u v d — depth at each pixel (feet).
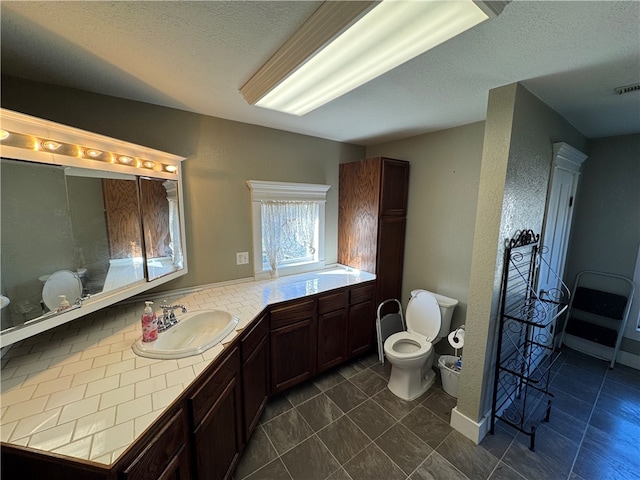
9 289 3.47
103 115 5.82
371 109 6.54
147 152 5.62
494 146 5.31
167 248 6.44
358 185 9.45
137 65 4.58
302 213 9.55
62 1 3.00
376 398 7.36
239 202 8.09
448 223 8.41
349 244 10.08
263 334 6.41
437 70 4.62
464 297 8.19
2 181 3.39
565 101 5.91
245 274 8.49
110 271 4.99
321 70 4.36
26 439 2.76
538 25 3.40
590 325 9.46
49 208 3.96
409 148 9.37
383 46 3.66
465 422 6.10
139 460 2.84
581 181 9.36
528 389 7.77
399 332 9.20
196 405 3.82
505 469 5.36
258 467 5.38
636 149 8.32
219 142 7.48
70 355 4.31
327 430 6.29
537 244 6.93
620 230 8.77
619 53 4.03
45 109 5.28
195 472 3.88
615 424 6.50
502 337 6.02
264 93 5.10
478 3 2.71
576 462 5.52
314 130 8.64
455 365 7.73
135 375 3.85
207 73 4.86
